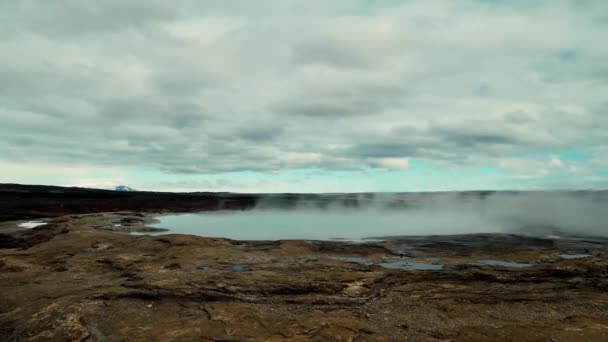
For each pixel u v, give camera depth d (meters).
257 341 11.05
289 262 20.08
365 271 18.17
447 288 15.80
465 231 35.31
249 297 14.98
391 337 11.41
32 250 24.11
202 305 14.06
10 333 12.10
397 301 14.53
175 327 12.04
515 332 11.45
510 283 16.39
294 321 12.54
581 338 10.93
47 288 16.06
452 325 12.28
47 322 12.59
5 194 75.69
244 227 41.16
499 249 24.19
